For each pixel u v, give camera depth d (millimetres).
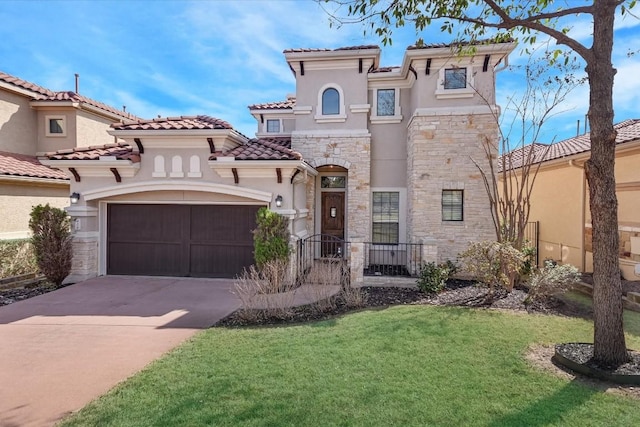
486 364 5449
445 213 12859
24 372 5422
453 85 12734
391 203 14562
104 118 20297
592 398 4484
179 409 4285
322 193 15617
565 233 13961
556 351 5707
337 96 14312
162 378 5066
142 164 11875
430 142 12727
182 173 11742
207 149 11695
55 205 16125
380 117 14430
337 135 14156
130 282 11633
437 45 12109
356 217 14062
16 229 14312
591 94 5535
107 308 8844
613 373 4934
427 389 4699
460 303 8953
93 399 4621
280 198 11258
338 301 9258
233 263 12211
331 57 13758
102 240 12570
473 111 12484
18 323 7742
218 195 12039
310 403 4379
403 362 5512
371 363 5480
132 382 4973
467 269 9852
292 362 5539
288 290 9664
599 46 5457
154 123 11820
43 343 6602
